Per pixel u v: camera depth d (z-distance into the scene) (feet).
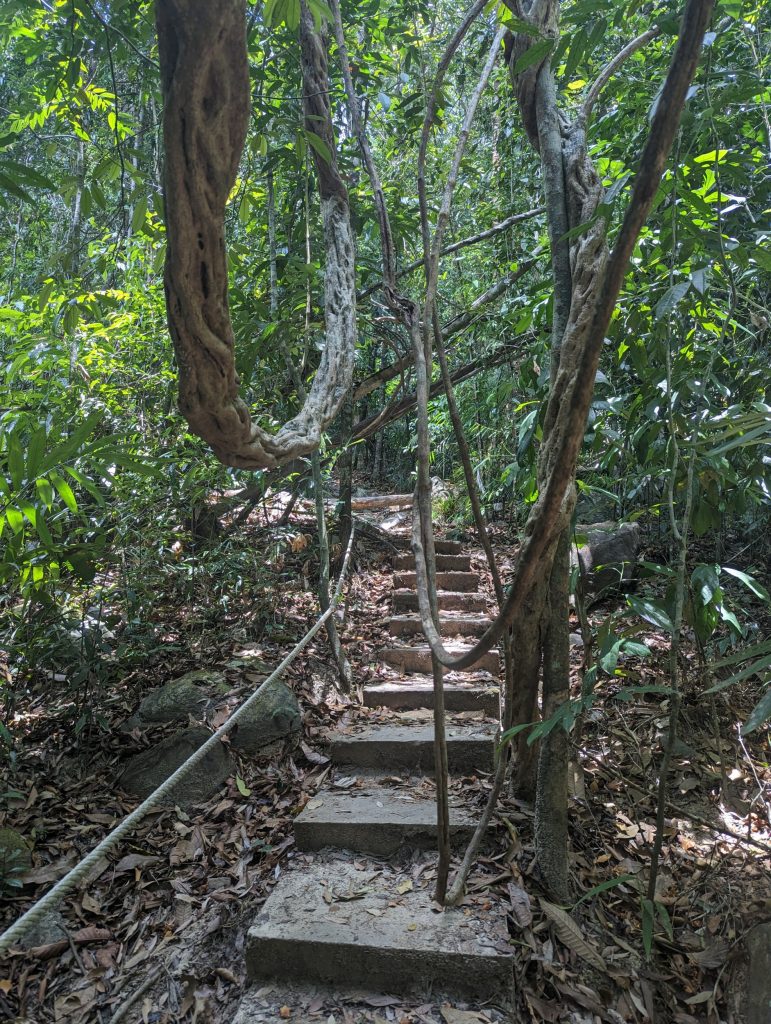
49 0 8.29
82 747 9.00
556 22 6.57
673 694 5.34
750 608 10.51
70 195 6.35
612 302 2.90
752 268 7.75
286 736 9.02
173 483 10.41
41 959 6.41
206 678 9.61
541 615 7.08
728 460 8.10
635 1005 5.81
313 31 8.66
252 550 12.15
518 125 13.93
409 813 7.34
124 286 11.30
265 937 5.83
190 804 8.15
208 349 4.53
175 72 3.56
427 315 5.58
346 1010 5.51
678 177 6.01
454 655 10.91
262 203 12.14
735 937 6.33
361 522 16.40
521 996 5.61
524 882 6.54
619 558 11.88
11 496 6.68
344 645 11.58
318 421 6.93
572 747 8.04
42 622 8.80
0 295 13.38
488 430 15.25
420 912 6.14
